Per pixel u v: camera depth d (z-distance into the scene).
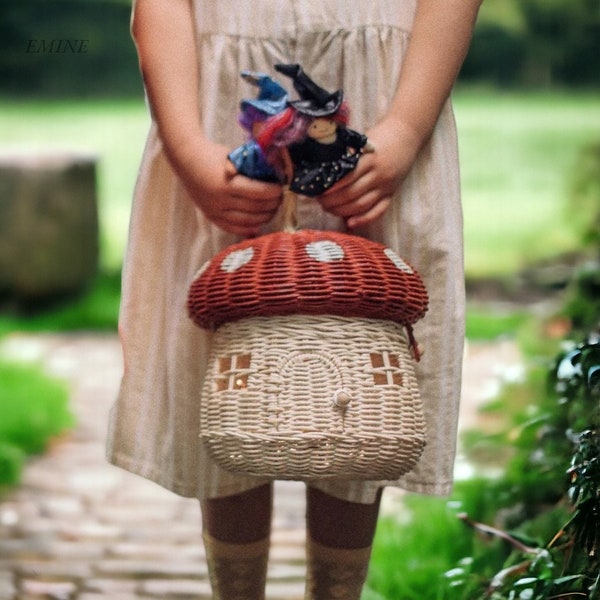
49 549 4.38
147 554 4.34
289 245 2.48
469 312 9.31
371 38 2.77
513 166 16.78
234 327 2.49
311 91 2.52
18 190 9.55
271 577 4.09
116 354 8.17
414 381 2.53
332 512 2.89
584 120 20.14
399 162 2.63
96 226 10.05
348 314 2.45
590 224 7.76
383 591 3.75
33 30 19.95
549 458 3.83
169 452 2.84
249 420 2.42
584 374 3.03
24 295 9.63
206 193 2.62
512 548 3.67
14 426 5.90
